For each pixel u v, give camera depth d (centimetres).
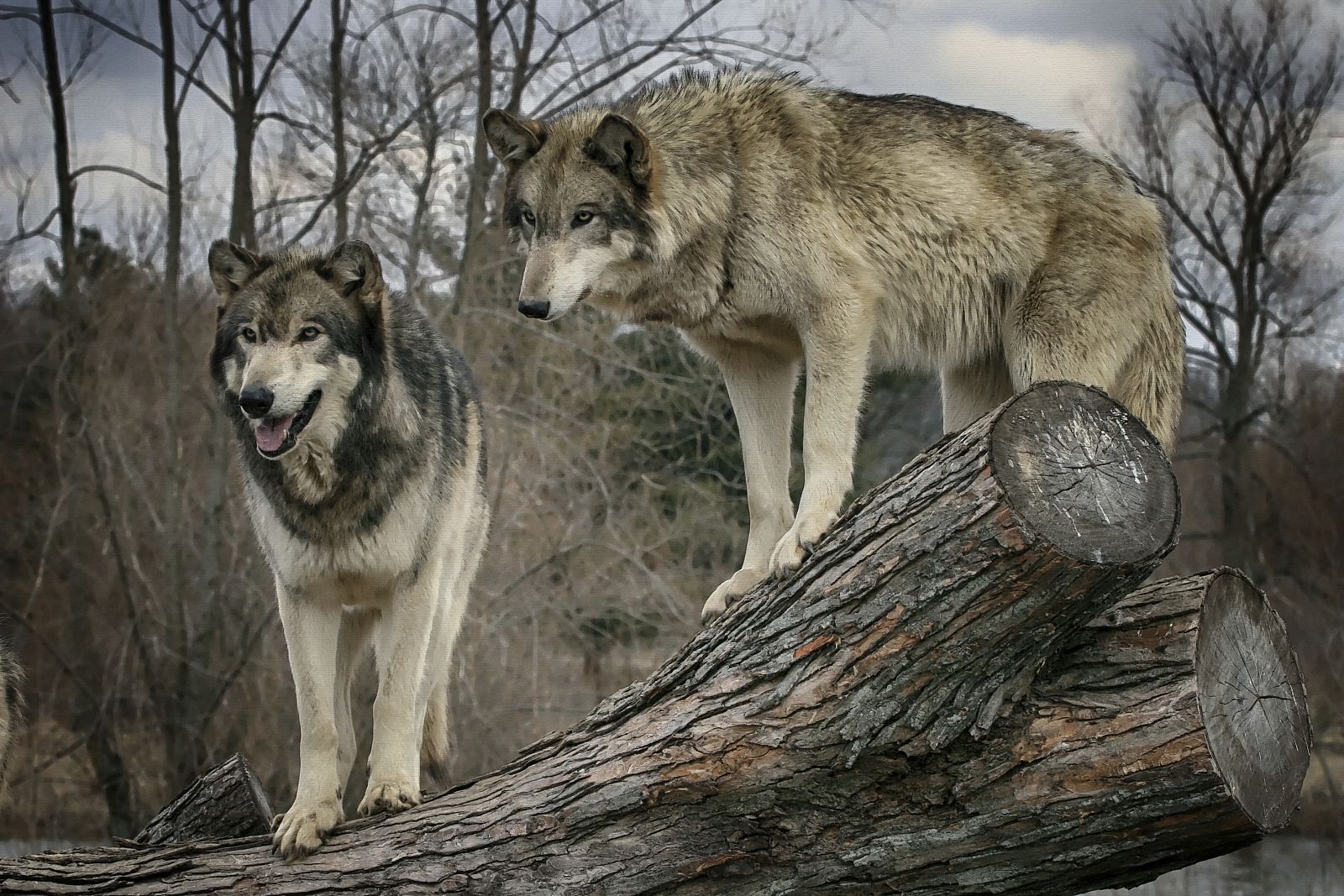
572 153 556
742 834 416
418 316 583
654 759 423
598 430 1695
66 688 1825
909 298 575
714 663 434
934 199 563
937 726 394
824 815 409
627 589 1617
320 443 497
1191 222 2559
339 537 502
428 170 1836
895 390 2648
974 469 385
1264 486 2498
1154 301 583
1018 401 392
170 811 572
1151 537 378
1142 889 1645
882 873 407
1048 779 388
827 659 404
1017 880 400
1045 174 577
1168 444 592
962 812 397
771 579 452
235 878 453
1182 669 388
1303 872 1716
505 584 1538
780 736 405
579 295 547
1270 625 410
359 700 1445
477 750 1473
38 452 1973
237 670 1648
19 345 2008
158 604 1748
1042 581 374
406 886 438
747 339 573
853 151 569
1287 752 397
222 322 527
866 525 409
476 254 1708
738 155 554
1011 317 577
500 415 1578
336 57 1839
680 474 2022
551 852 430
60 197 1891
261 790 584
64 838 1781
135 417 1866
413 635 516
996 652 387
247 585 1642
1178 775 372
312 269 518
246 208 1861
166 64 1834
